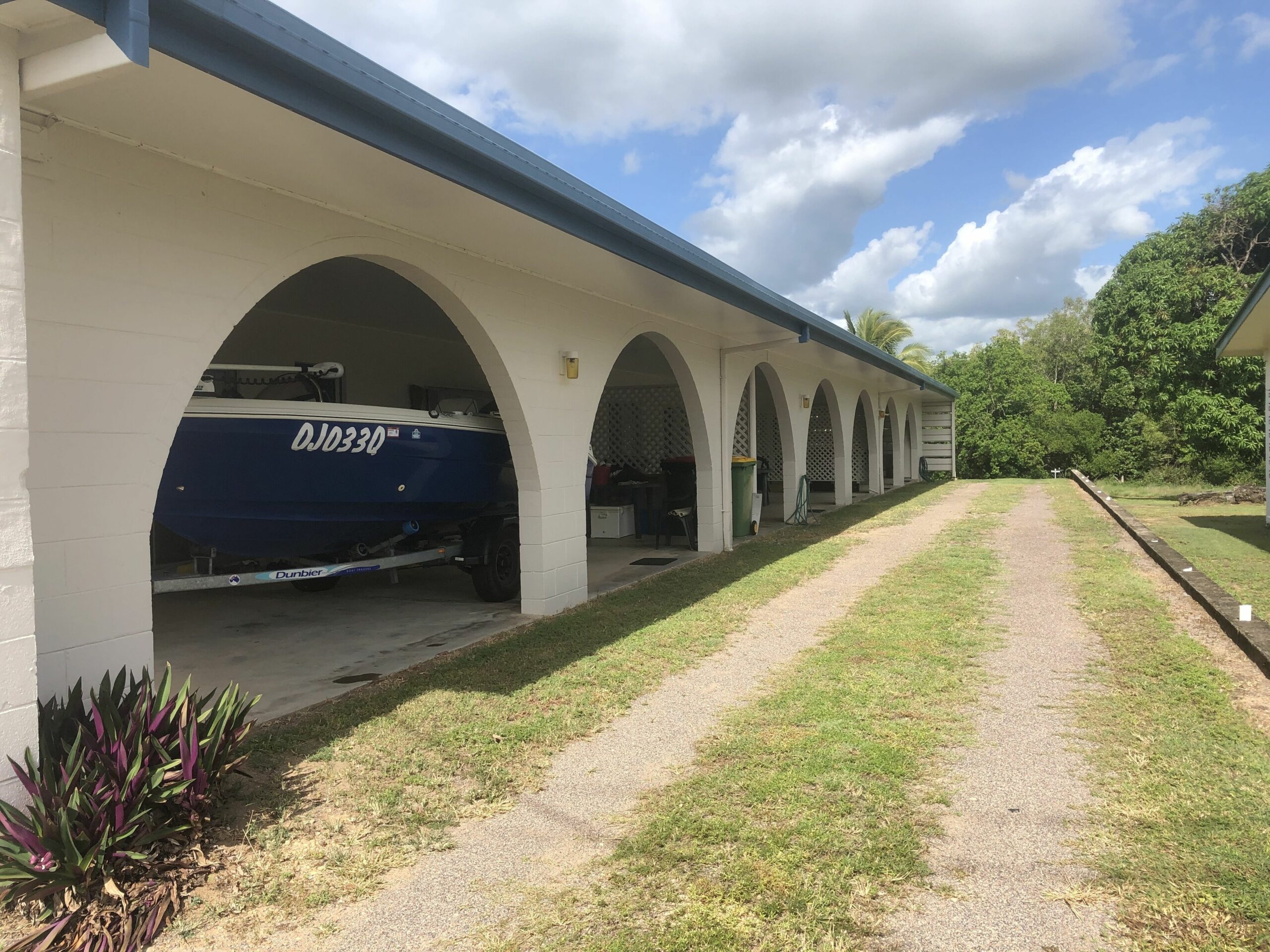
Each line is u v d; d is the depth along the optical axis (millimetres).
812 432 22953
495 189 4301
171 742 3016
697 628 6176
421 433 6469
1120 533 11148
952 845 2877
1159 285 20062
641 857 2859
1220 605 5938
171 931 2510
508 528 7652
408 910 2598
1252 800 3133
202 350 3934
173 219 3787
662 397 15914
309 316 9375
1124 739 3779
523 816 3227
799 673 4992
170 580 5309
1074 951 2281
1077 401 30516
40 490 3254
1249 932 2324
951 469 25922
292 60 3016
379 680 5078
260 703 4684
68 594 3346
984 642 5582
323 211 4621
